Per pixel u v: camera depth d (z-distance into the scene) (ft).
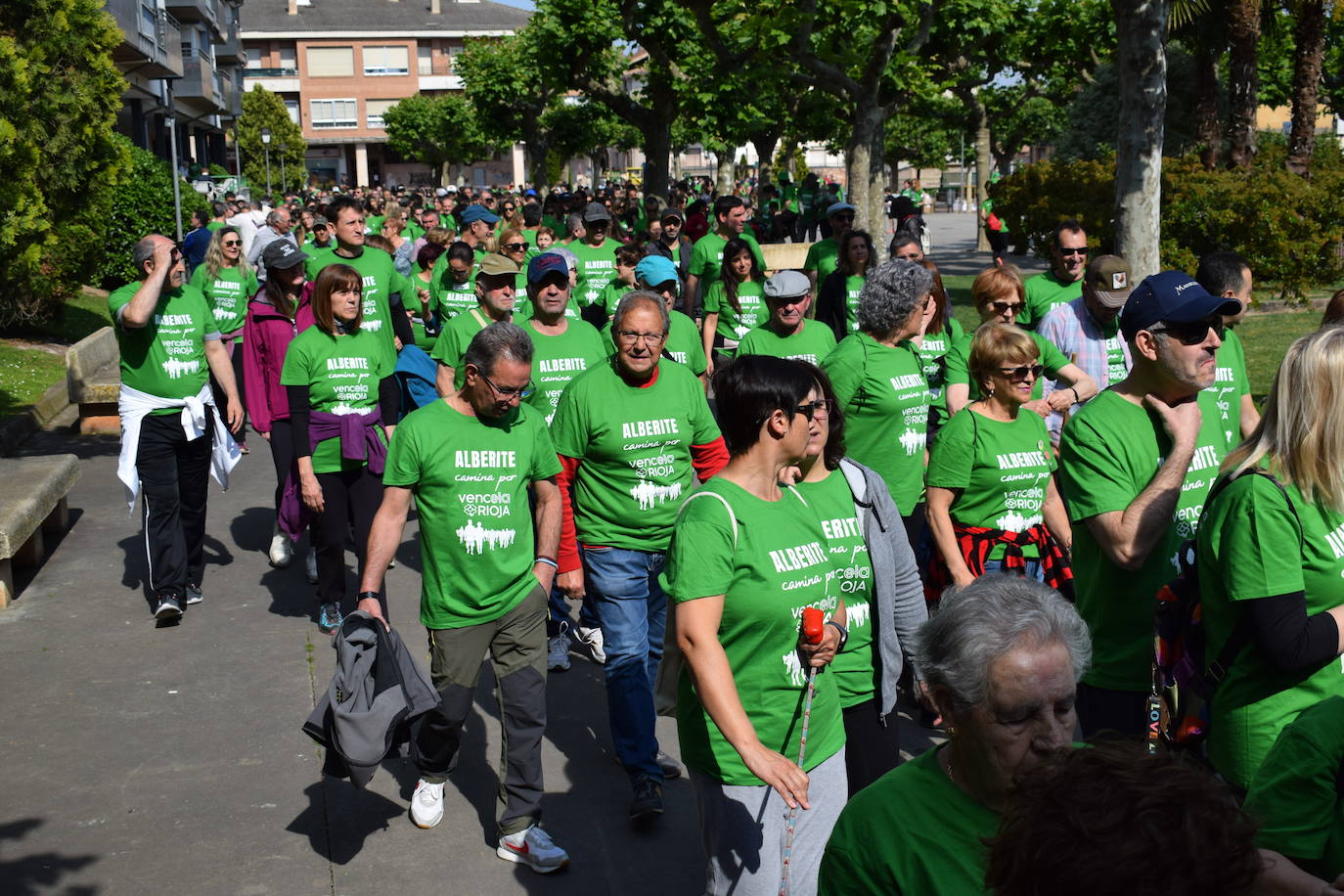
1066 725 6.85
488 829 15.60
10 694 19.76
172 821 15.69
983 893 6.72
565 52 89.61
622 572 16.12
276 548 26.63
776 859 10.77
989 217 101.76
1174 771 5.03
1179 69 89.35
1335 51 123.34
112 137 48.08
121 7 97.09
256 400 25.49
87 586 25.32
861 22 64.54
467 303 33.19
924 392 18.75
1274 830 7.78
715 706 9.94
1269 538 9.66
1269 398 10.01
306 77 312.71
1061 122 190.19
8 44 37.29
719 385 10.82
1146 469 12.14
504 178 314.55
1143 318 11.77
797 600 10.69
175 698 19.60
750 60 67.97
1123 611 12.37
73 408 43.98
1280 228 51.11
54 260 48.93
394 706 14.02
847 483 11.79
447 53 316.40
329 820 15.79
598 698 19.95
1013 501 16.20
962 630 6.82
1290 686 9.87
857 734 12.06
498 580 14.53
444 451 14.33
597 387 16.26
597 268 38.29
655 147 93.50
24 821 15.65
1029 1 102.73
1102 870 4.69
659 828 15.70
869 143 65.82
